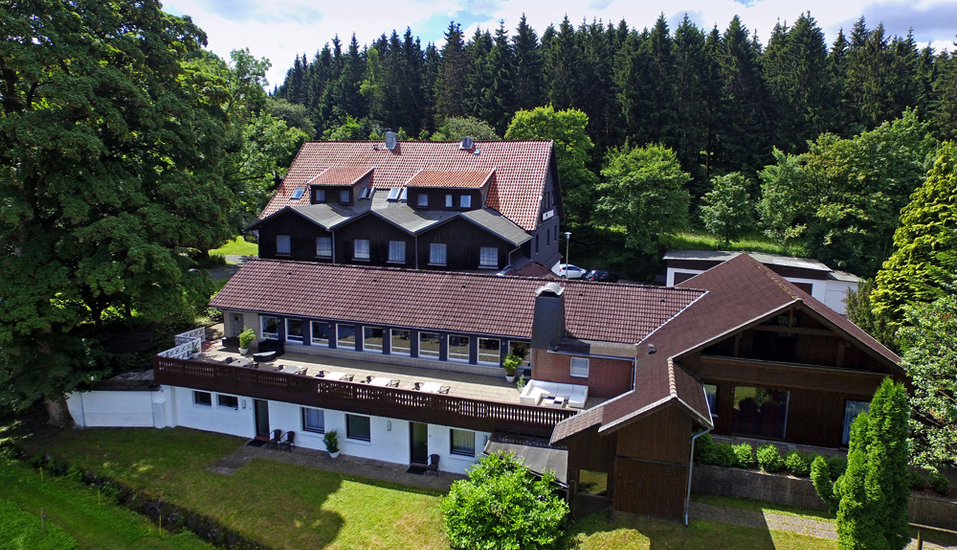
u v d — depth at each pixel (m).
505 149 46.72
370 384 24.66
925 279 26.86
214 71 47.66
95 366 28.53
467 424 23.28
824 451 22.25
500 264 38.91
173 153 30.19
